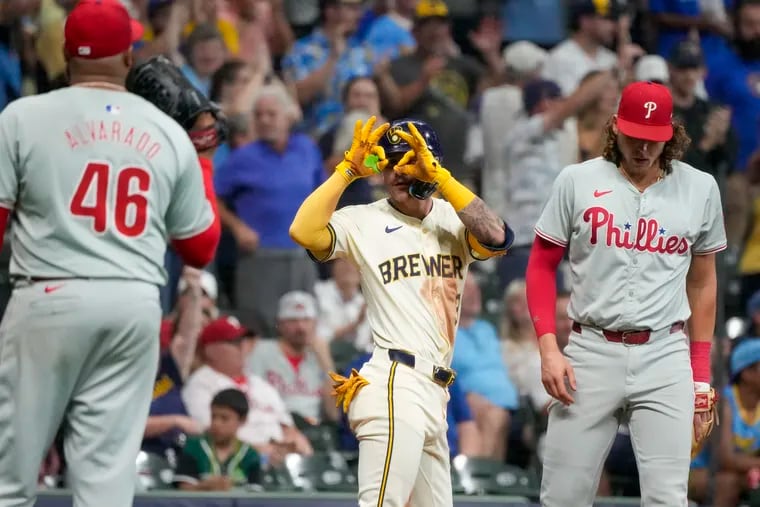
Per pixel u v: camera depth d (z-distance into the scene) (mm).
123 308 16031
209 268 33500
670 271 18453
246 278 33562
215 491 24719
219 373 29062
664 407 18312
